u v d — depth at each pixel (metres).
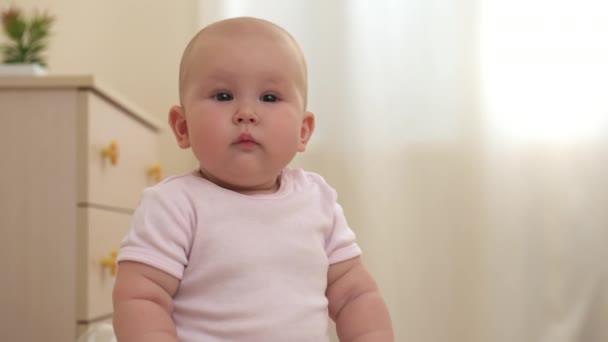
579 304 1.96
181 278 0.77
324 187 0.89
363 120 2.02
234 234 0.77
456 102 2.01
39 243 1.49
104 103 1.60
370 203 2.01
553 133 1.98
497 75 2.00
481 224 2.00
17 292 1.49
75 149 1.50
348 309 0.86
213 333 0.75
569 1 1.99
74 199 1.49
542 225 1.98
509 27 2.01
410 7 2.02
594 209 1.96
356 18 2.03
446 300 2.00
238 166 0.79
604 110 1.96
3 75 1.57
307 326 0.77
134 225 0.78
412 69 2.02
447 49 2.02
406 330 2.00
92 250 1.51
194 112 0.80
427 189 2.02
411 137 2.02
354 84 2.03
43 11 2.07
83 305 1.48
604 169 1.96
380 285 2.01
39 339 1.48
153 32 2.15
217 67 0.80
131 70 2.14
